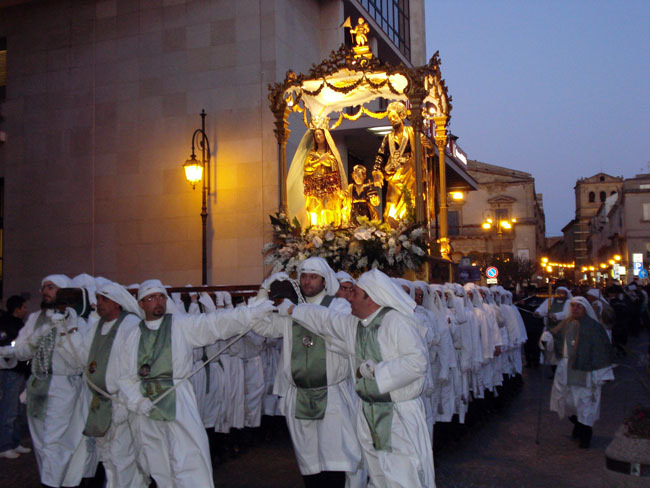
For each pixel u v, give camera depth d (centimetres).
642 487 525
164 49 1623
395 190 1150
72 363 641
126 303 590
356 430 510
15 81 1761
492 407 1125
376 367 475
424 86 1123
